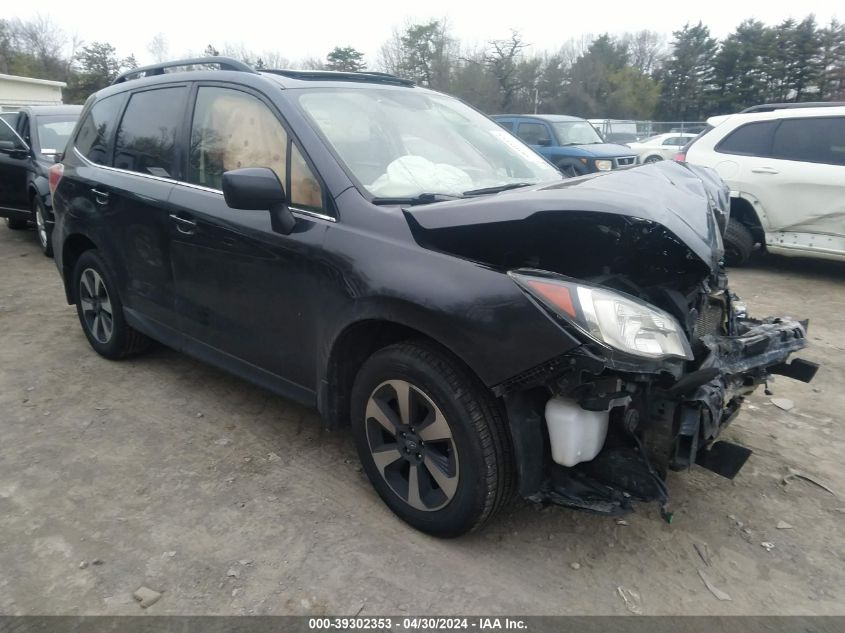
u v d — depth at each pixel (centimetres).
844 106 675
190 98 366
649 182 272
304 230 289
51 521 284
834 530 287
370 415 281
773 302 639
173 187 363
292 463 332
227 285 333
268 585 248
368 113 333
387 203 280
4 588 245
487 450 244
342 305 273
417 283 248
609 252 253
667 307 257
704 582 255
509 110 4294
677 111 5709
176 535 276
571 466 241
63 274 479
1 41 5866
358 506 297
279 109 311
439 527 265
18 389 417
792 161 695
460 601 242
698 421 233
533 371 225
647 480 236
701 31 5616
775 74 5212
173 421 376
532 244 245
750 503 305
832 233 676
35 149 823
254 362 335
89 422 374
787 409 404
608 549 272
